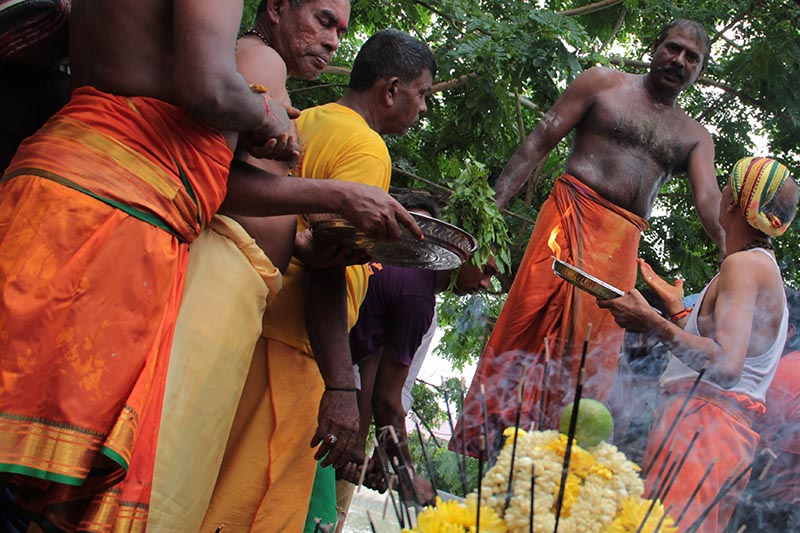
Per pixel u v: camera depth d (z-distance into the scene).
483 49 7.45
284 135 2.44
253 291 2.50
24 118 2.57
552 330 4.58
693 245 9.30
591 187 4.78
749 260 3.35
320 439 2.94
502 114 8.00
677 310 3.81
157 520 2.23
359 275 3.26
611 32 9.77
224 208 2.50
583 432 1.49
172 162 2.21
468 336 8.77
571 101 4.95
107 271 2.08
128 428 2.03
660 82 4.88
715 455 3.11
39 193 2.08
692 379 3.26
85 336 2.03
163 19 2.23
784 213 3.36
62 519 2.05
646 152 4.85
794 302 5.03
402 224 2.61
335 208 2.52
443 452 2.43
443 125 8.69
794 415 3.85
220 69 2.18
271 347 2.99
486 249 3.88
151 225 2.17
